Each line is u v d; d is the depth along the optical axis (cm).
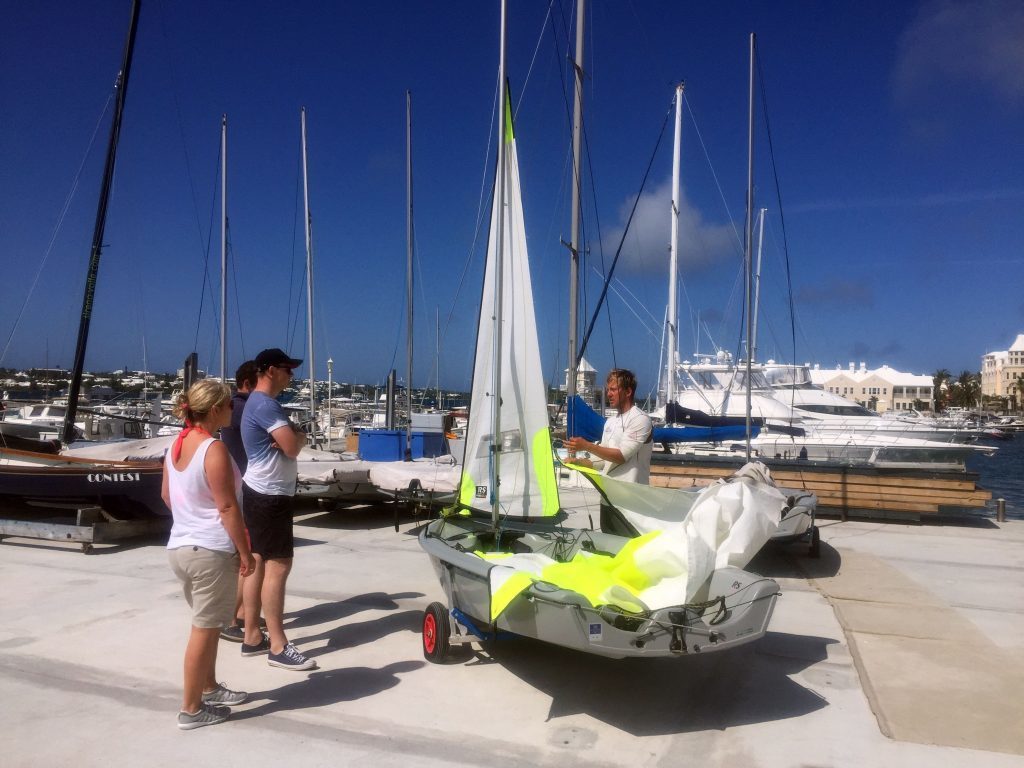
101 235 1253
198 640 383
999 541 964
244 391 579
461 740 382
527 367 575
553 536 564
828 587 716
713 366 2695
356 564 781
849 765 362
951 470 1069
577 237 1041
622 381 616
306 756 361
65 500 900
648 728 400
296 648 512
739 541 494
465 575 454
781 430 2120
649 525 567
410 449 1205
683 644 396
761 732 396
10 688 435
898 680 471
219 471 373
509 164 573
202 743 372
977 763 364
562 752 371
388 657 500
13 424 1335
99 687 439
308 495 1020
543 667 485
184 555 378
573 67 1046
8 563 748
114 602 611
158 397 1958
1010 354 15488
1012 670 490
